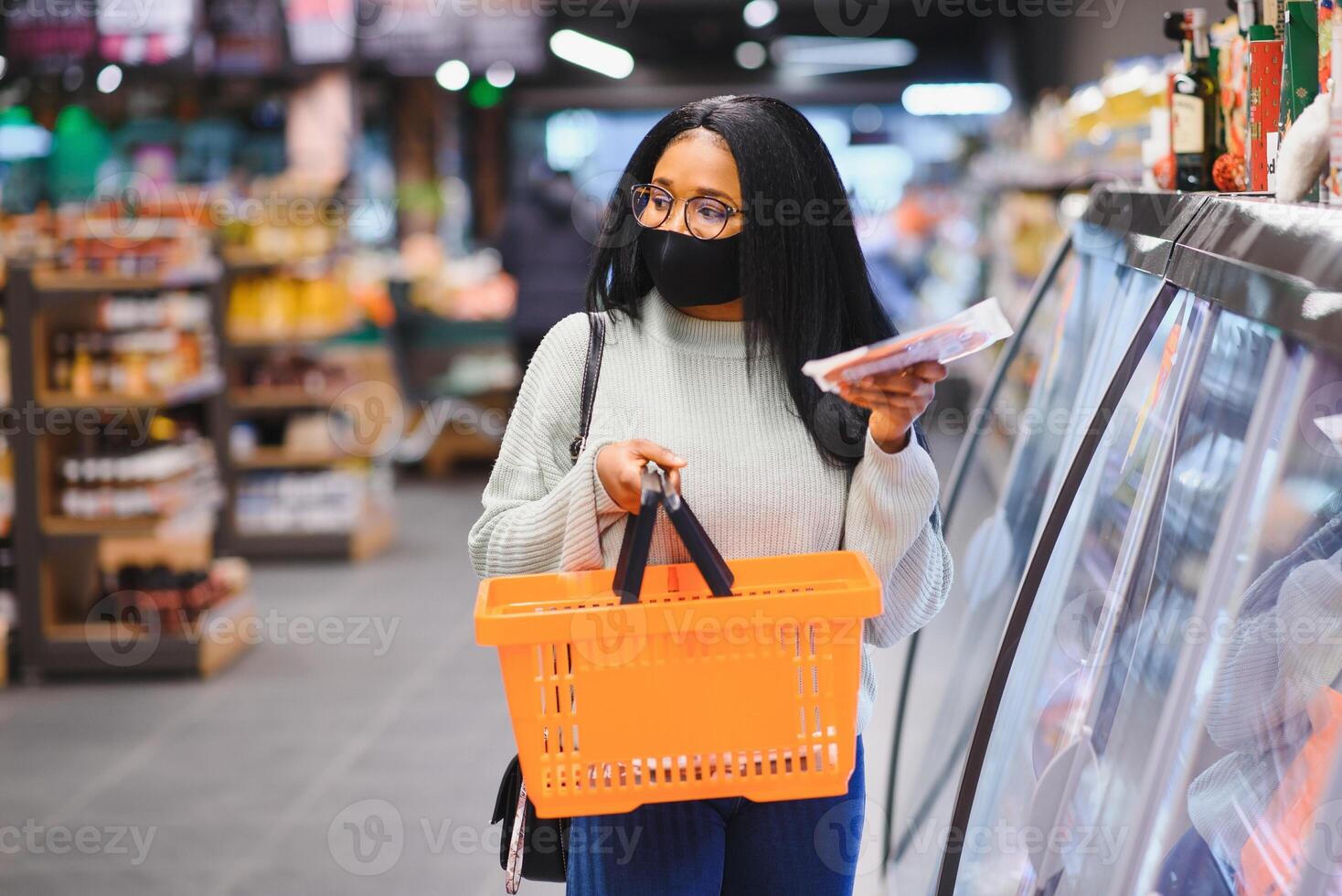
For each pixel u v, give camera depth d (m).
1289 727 1.29
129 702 5.02
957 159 13.33
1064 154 6.33
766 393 1.76
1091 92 5.38
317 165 8.88
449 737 4.54
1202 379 1.54
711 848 1.71
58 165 8.43
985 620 3.04
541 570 1.73
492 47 9.13
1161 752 1.38
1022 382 5.76
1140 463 1.76
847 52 13.56
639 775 1.62
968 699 3.02
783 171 1.71
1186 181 2.31
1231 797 1.32
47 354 5.38
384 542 7.80
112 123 8.66
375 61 9.12
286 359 7.74
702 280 1.72
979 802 2.27
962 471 3.25
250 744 4.52
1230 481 1.37
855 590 1.47
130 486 5.33
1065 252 3.05
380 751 4.42
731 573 1.60
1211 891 1.31
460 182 13.19
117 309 5.59
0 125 8.27
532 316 9.39
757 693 1.51
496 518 1.78
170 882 3.44
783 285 1.71
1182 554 1.50
